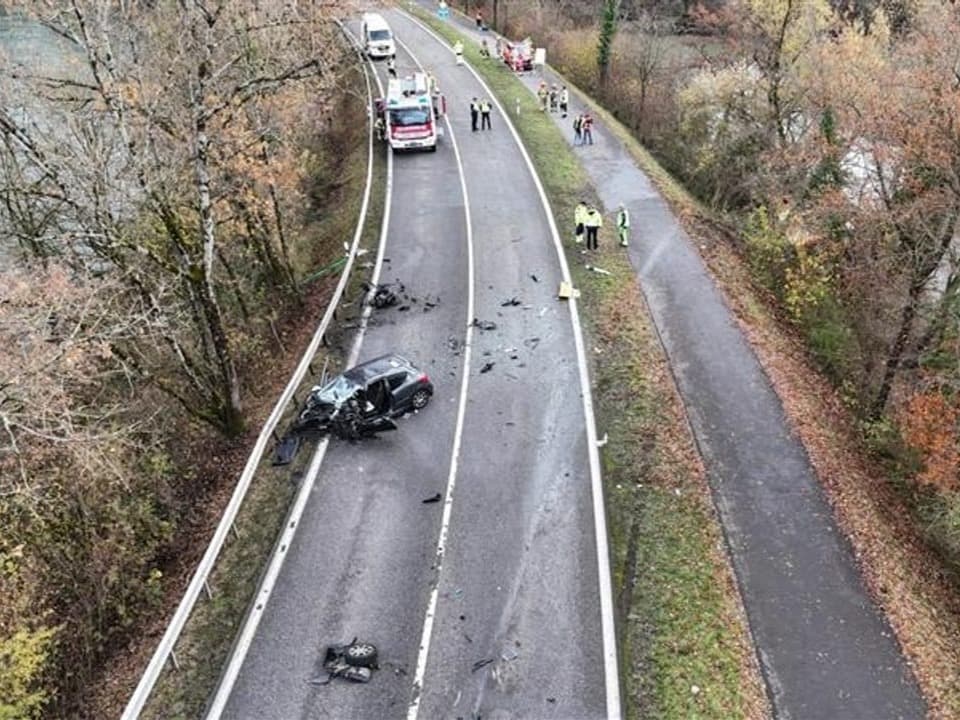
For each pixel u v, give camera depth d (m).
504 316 25.92
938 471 21.11
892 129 23.12
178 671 15.08
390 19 65.25
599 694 14.30
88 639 16.16
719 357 24.31
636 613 15.93
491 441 20.55
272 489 19.25
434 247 30.42
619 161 38.22
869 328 27.06
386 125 38.97
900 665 15.49
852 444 23.03
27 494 15.65
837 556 17.81
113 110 18.00
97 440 16.66
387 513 18.38
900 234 24.12
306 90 25.17
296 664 15.04
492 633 15.45
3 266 19.02
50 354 16.08
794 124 38.16
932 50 23.00
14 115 21.25
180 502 19.61
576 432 20.83
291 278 29.11
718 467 20.12
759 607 16.52
